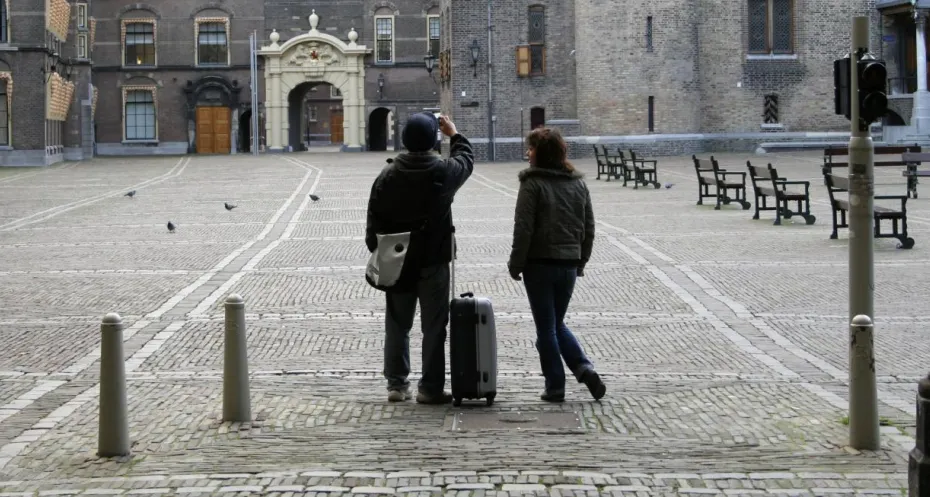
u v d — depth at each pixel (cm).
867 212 1056
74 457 963
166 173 5606
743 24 6069
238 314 1076
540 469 904
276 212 3328
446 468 908
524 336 1494
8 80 6700
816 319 1590
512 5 6138
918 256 2173
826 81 6138
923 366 1303
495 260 2200
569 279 1159
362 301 1773
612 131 5931
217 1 8469
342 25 8494
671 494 836
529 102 6184
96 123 8488
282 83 8444
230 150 8531
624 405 1136
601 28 5916
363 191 4116
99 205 3672
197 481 877
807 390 1182
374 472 897
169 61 8488
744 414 1084
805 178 4219
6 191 4406
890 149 3931
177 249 2466
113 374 963
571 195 1159
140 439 1015
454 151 1183
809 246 2353
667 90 5906
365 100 8469
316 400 1166
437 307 1152
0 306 1759
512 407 1138
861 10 6109
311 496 835
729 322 1577
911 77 6138
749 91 6091
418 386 1175
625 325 1567
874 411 952
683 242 2453
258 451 971
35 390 1220
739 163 5194
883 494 834
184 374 1287
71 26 7638
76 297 1836
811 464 913
